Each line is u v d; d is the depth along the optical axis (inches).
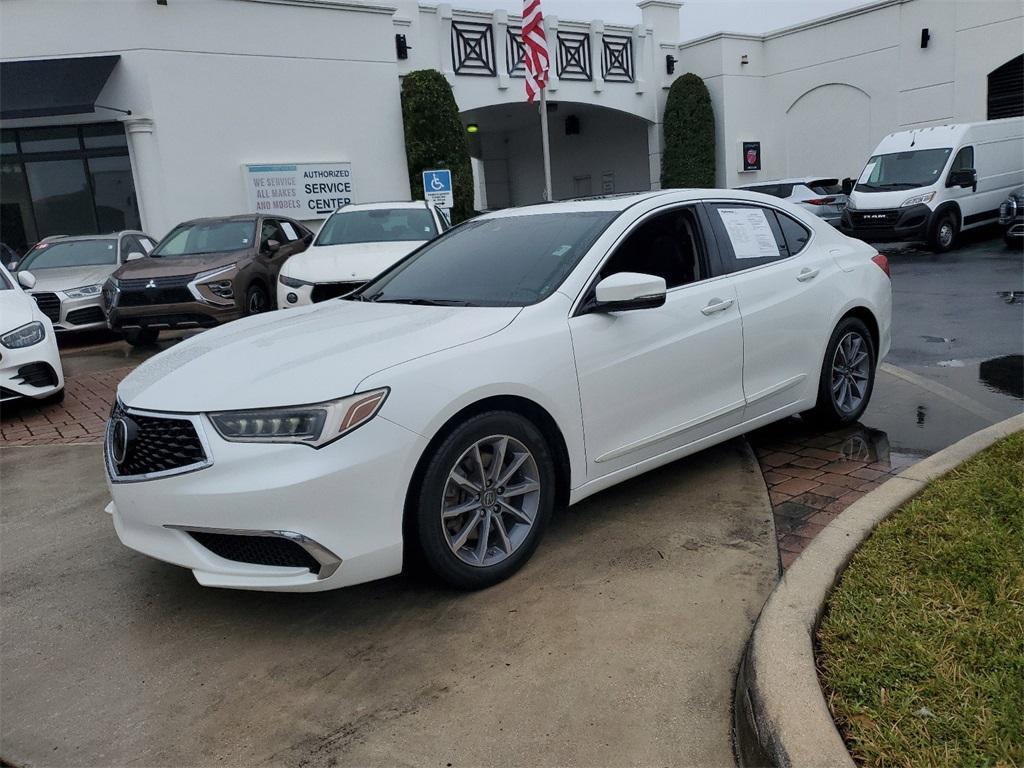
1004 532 131.4
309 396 119.3
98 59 561.6
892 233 618.8
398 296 168.6
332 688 113.9
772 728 90.3
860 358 210.2
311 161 635.5
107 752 103.8
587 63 844.0
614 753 97.9
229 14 589.0
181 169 584.4
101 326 442.9
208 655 124.6
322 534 118.1
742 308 173.5
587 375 145.1
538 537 142.6
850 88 893.8
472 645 121.9
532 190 1128.8
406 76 673.0
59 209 605.3
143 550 128.9
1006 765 83.8
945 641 105.5
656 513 164.2
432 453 127.0
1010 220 565.3
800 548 145.6
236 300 385.4
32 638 132.8
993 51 783.7
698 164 893.2
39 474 220.1
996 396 235.6
